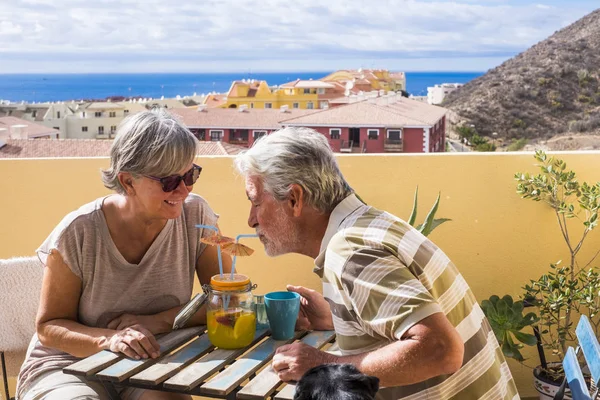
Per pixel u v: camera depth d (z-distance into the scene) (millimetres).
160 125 1849
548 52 33688
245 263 2961
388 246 1519
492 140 33062
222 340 1822
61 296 1977
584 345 1636
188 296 2154
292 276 2955
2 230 3012
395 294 1447
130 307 2047
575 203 2928
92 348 1860
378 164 2934
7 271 2240
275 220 1657
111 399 1716
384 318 1452
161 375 1635
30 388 1938
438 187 2939
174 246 2082
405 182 2941
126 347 1758
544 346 2877
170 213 1910
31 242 3012
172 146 1828
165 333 1967
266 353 1791
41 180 2990
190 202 2145
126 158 1846
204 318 2039
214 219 2188
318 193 1616
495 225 2945
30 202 3002
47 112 60469
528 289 2822
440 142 41062
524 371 2998
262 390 1549
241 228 2959
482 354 1614
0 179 2994
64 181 2986
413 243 1559
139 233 2002
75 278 1983
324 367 1148
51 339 1922
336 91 70938
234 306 1826
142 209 1934
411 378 1438
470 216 2943
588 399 1479
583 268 2943
